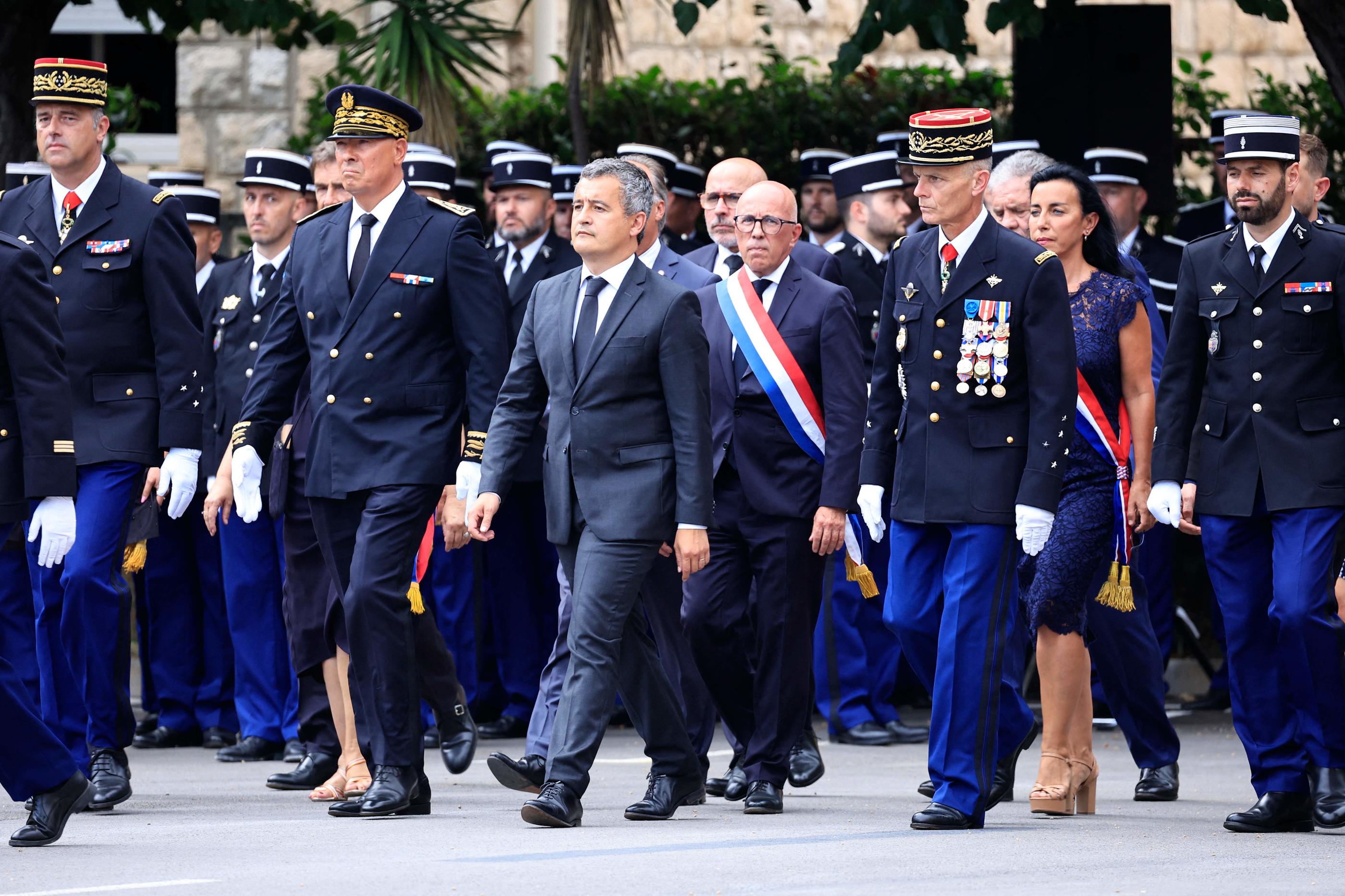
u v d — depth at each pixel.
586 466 20.81
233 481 22.77
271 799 24.00
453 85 36.34
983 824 20.75
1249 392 21.48
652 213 23.97
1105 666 23.55
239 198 48.03
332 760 25.11
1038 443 20.14
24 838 19.23
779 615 22.17
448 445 21.80
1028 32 33.44
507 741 31.89
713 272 26.17
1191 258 22.12
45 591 22.66
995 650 20.48
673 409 20.73
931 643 21.30
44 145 23.08
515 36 39.56
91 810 22.53
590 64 35.44
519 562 32.12
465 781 26.52
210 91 48.00
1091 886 16.92
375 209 22.11
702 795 21.97
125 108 43.47
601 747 31.02
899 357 21.30
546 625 32.59
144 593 32.94
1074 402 20.28
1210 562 21.80
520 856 18.48
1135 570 23.36
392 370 21.69
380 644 21.36
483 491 21.20
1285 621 20.88
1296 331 21.30
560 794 20.62
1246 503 21.34
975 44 35.28
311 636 24.55
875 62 47.62
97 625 22.53
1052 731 22.03
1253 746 21.23
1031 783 26.25
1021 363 20.42
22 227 23.30
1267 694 21.27
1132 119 34.78
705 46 47.69
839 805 23.19
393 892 16.44
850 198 32.56
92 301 22.89
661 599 22.94
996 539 20.36
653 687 21.41
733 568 22.42
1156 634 32.88
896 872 17.56
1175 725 33.22
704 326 22.94
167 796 24.39
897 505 20.94
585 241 20.94
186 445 23.06
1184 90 42.59
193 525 31.62
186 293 23.34
